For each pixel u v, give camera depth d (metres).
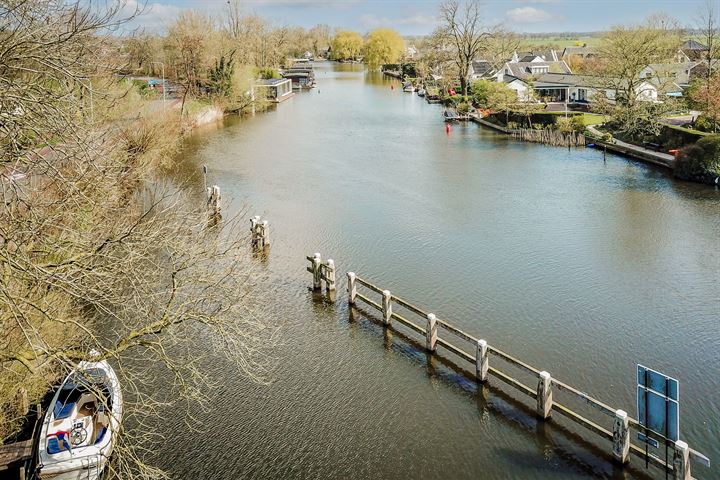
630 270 30.39
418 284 28.72
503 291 27.92
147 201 37.16
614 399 19.72
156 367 21.72
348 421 19.00
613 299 27.06
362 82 158.38
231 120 85.06
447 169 54.53
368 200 43.53
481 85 96.44
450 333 24.16
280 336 24.05
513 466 16.94
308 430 18.59
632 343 23.27
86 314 24.50
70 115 13.55
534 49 185.75
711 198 43.72
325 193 45.31
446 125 82.19
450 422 18.86
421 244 34.25
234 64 93.31
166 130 46.91
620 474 16.44
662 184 48.25
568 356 22.36
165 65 93.69
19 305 13.26
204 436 18.30
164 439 18.14
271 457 17.44
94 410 17.27
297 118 87.88
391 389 20.58
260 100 98.75
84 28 12.52
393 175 51.78
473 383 20.86
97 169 13.98
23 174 13.80
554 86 103.44
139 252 16.56
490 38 117.88
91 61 15.91
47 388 18.39
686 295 27.45
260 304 25.44
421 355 22.69
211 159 56.97
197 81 94.06
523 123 76.62
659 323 24.83
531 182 49.44
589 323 24.86
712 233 36.06
